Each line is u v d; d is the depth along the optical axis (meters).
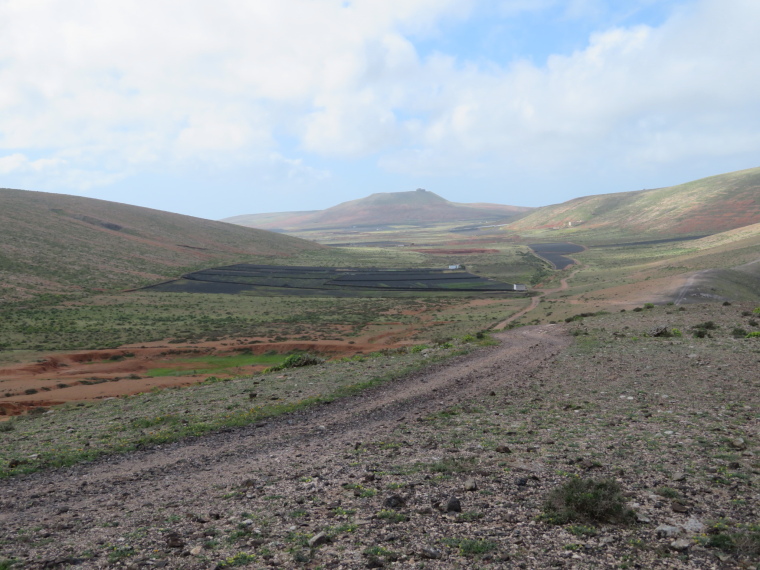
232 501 8.79
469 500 7.95
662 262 173.38
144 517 8.26
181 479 10.67
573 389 18.48
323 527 7.26
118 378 50.06
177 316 107.19
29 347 71.25
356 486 9.09
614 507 6.91
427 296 146.00
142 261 186.38
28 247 162.25
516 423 13.75
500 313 100.44
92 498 9.65
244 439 14.15
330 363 32.62
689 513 6.89
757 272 113.44
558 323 55.50
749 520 6.50
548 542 6.29
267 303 130.12
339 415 16.67
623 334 34.62
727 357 22.25
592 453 10.23
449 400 18.16
